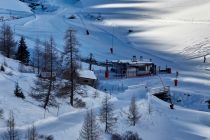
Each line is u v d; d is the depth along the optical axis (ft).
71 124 228.84
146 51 602.44
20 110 224.74
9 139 188.14
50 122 227.20
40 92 249.96
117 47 617.21
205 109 360.69
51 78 247.70
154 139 256.52
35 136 194.70
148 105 305.12
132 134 244.63
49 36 620.08
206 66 525.34
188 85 422.82
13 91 243.81
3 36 407.23
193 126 290.35
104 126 240.73
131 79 419.54
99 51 579.48
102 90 348.38
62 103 257.96
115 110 274.16
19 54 382.42
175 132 274.36
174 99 378.73
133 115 264.52
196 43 618.44
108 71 433.89
